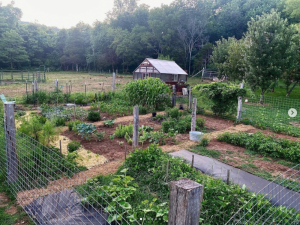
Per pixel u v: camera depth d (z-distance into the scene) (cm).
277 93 2369
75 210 378
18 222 374
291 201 445
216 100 1262
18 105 1422
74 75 4875
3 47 5688
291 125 1141
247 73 1780
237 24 5306
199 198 173
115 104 1405
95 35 6625
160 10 5391
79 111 1158
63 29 7262
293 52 1744
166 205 412
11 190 462
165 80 2256
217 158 688
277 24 1697
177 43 5244
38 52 6912
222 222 367
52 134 682
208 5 5856
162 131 912
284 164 657
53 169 515
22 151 516
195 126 934
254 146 766
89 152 683
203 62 4834
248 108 1432
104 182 496
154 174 525
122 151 704
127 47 5378
